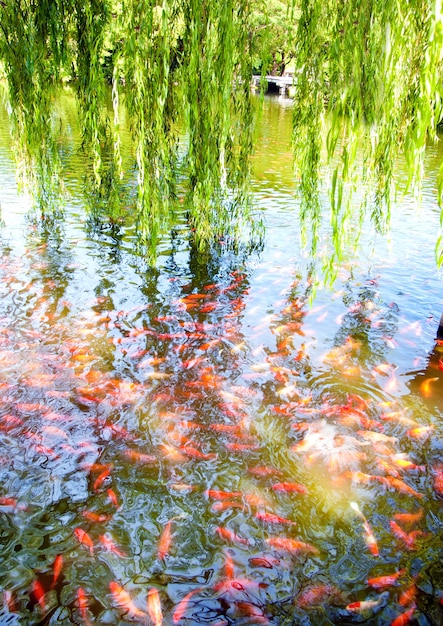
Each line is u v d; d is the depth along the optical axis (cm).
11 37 501
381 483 321
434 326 513
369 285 605
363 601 249
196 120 542
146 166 527
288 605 247
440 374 435
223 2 467
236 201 712
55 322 505
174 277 617
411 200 955
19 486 311
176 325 509
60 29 477
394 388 415
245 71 585
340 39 362
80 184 978
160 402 392
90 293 569
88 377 420
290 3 443
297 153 481
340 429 367
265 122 2095
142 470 327
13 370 424
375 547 279
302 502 307
